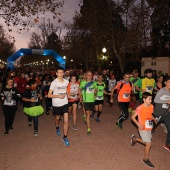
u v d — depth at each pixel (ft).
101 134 26.27
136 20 79.71
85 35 125.08
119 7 83.20
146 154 18.40
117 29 89.92
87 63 128.77
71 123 31.32
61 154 20.40
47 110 36.91
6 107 25.49
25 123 31.14
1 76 72.59
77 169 17.58
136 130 27.94
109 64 118.52
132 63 110.42
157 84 32.14
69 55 149.89
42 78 51.24
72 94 27.30
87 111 26.14
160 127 29.68
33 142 23.41
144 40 82.43
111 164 18.49
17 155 20.16
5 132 25.82
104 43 98.94
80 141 23.82
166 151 21.38
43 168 17.72
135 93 37.01
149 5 77.82
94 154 20.45
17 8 39.24
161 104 21.40
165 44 102.27
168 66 93.97
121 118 27.94
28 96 25.05
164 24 97.35
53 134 26.12
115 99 55.57
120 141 23.91
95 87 26.50
